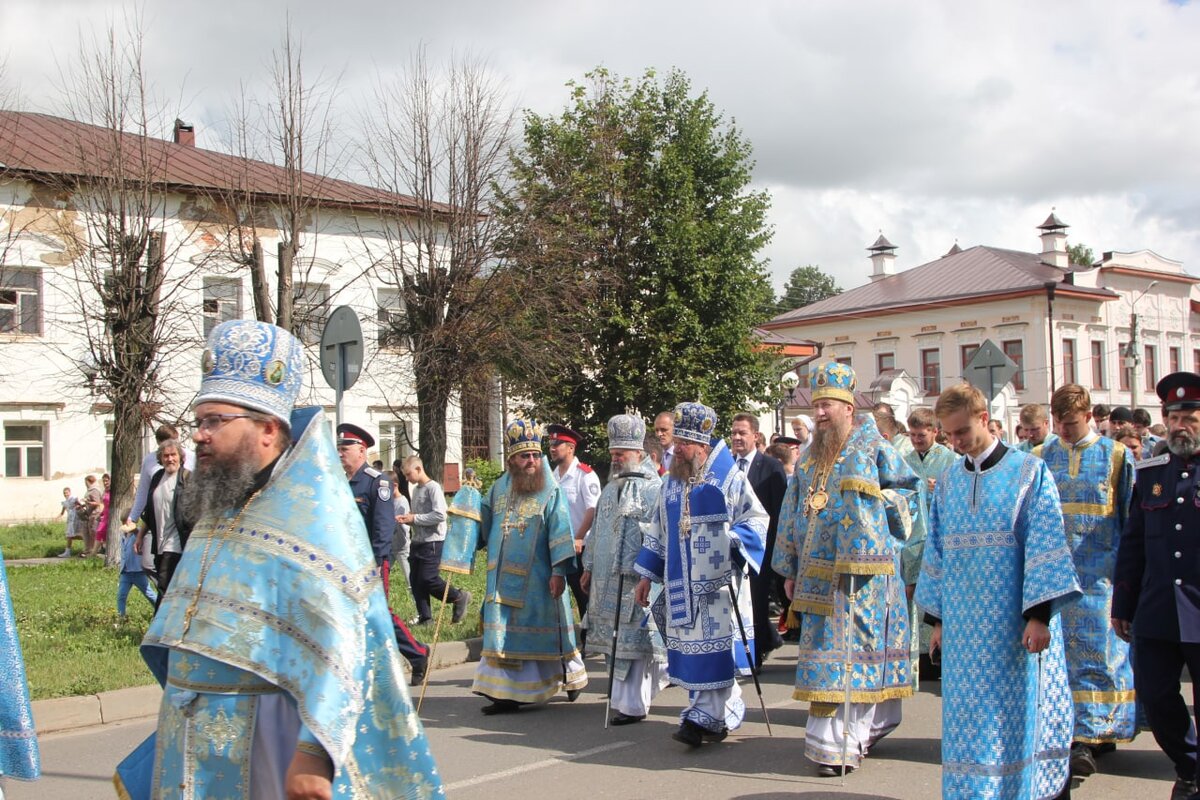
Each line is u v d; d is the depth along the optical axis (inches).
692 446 276.2
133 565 449.4
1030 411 306.7
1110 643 249.6
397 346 915.4
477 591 547.2
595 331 1029.8
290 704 112.2
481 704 333.1
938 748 269.1
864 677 247.1
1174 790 218.7
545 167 1035.9
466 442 1222.3
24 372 1069.1
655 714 317.1
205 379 119.7
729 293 1058.7
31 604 531.2
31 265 1040.2
